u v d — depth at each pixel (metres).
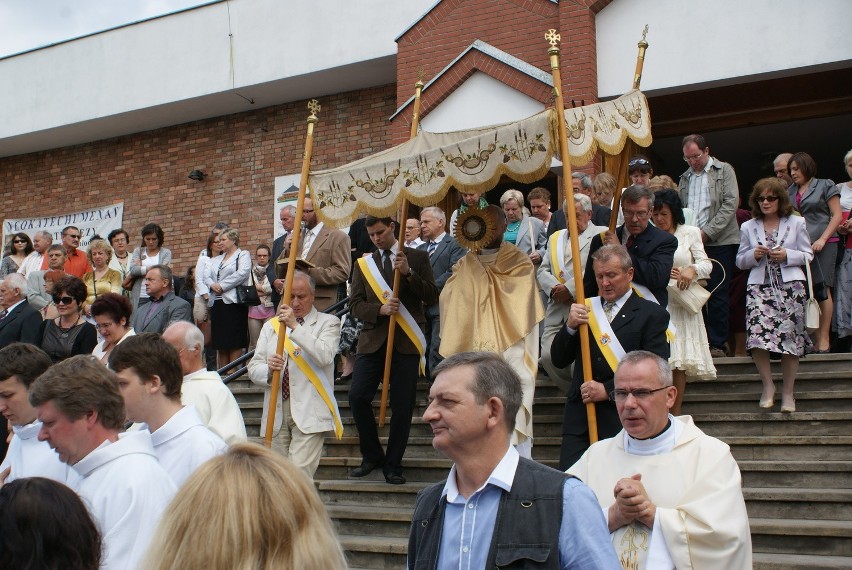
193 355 5.57
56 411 3.77
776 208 7.71
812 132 14.55
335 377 10.09
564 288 7.59
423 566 3.16
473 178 6.66
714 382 8.02
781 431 7.19
